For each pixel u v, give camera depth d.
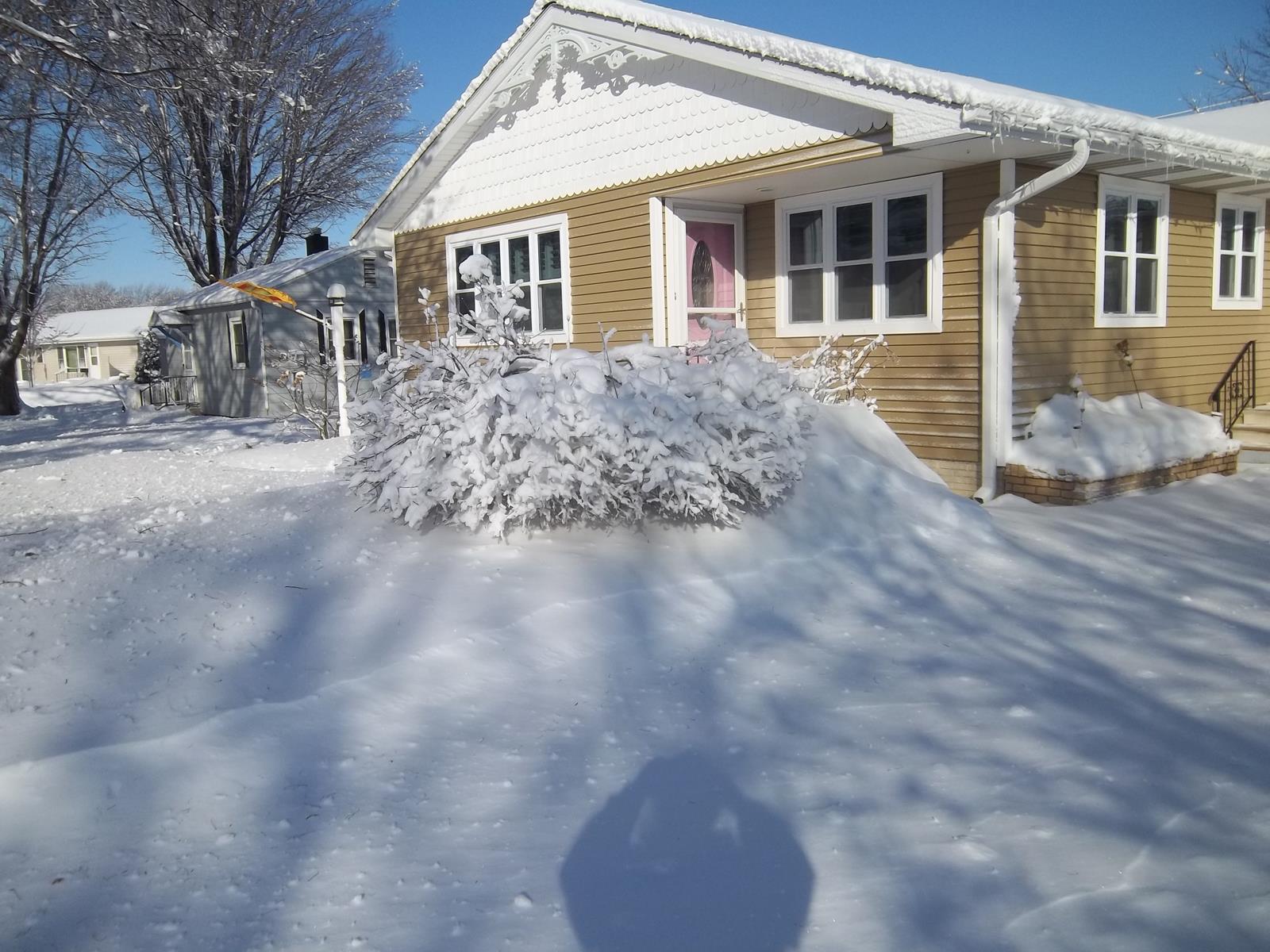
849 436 7.99
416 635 4.82
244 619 5.00
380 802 3.55
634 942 2.79
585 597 5.40
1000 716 4.32
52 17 14.14
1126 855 3.18
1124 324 10.34
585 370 6.17
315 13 30.61
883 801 3.57
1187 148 9.09
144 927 2.85
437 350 6.48
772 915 2.91
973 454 9.19
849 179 9.75
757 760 3.92
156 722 3.87
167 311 29.84
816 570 6.27
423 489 6.15
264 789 3.59
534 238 12.47
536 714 4.30
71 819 3.32
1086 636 5.38
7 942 2.77
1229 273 12.40
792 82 8.67
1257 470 10.58
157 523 7.33
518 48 11.88
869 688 4.67
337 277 26.58
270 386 25.53
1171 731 4.16
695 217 10.94
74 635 4.79
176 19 15.74
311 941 2.80
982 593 6.17
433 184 13.96
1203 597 6.07
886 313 9.88
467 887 3.06
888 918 2.88
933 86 7.55
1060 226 9.45
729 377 6.49
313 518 6.96
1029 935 2.78
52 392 40.72
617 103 11.06
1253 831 3.32
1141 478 9.17
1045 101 8.14
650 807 3.55
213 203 32.84
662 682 4.69
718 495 6.10
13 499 10.69
